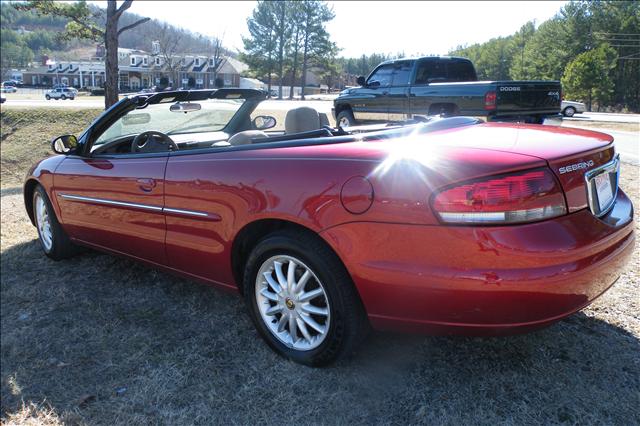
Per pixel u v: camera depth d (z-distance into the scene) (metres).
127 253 3.68
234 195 2.74
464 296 2.08
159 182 3.16
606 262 2.23
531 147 2.27
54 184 4.13
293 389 2.50
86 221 3.87
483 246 2.03
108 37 11.96
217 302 3.53
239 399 2.46
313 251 2.44
